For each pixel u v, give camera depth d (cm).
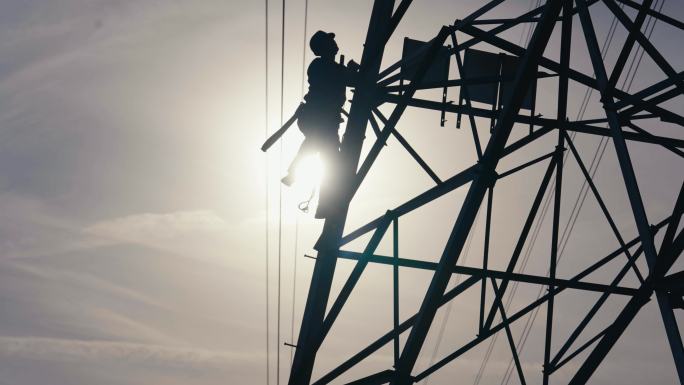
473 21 1302
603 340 1048
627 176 1048
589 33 1154
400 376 1084
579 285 1319
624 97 1223
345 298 1184
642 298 1009
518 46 1305
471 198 1034
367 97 1209
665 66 1099
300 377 1180
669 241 980
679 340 954
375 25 1202
